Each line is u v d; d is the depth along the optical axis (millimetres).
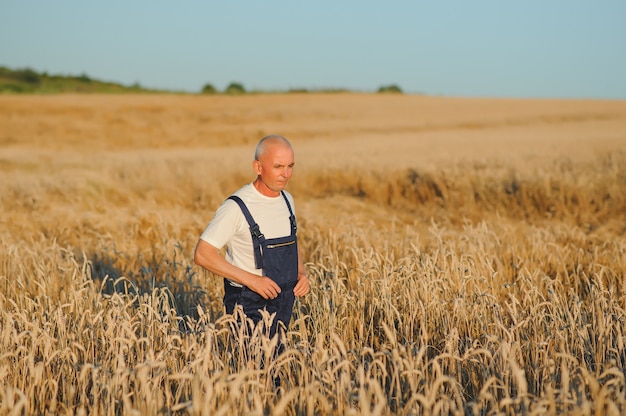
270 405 3250
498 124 36125
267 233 3803
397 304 4969
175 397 3367
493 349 3826
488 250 6594
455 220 11875
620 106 45250
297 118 40375
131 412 2645
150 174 15898
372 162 16203
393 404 3496
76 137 32750
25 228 9883
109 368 3650
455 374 3797
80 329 4039
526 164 14602
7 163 19500
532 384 3730
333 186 15344
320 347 3510
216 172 15688
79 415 2934
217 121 39031
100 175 14719
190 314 5352
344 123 37469
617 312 4379
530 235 8078
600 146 18250
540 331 4184
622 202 11758
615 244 7078
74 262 5812
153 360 3180
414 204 13820
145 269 5992
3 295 5578
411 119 38938
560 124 35094
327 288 5152
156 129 35594
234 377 3195
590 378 2885
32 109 39750
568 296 5738
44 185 13742
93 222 9656
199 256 3768
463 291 4961
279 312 3934
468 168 14602
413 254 6070
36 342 3611
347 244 7199
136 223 9461
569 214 11516
